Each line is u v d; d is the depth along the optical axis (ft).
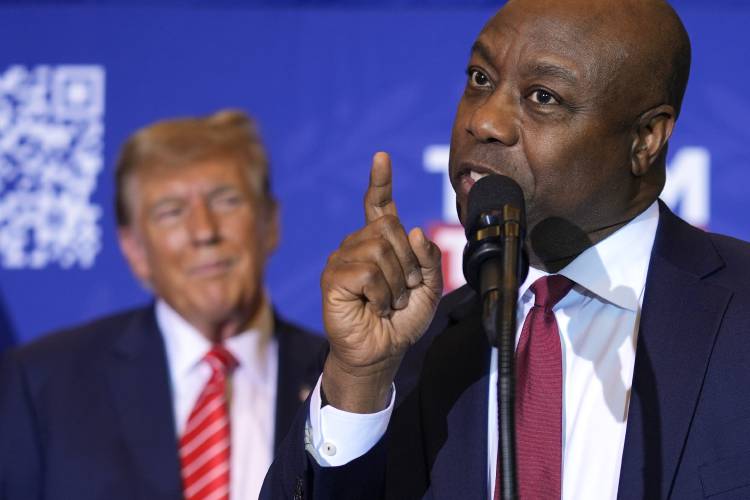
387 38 18.34
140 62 18.42
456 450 9.45
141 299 18.11
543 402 9.34
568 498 9.14
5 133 18.30
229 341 16.29
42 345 16.19
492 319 7.53
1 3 18.49
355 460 9.22
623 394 9.33
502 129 9.07
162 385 15.71
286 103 18.30
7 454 15.20
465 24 18.30
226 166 16.71
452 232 17.92
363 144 18.21
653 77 9.30
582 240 9.65
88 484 14.90
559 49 9.07
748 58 17.65
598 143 9.17
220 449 15.47
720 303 9.20
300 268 18.06
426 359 10.11
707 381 8.93
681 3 17.78
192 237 16.24
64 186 18.24
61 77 18.38
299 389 16.19
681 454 8.73
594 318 9.71
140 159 16.70
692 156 17.58
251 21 18.45
